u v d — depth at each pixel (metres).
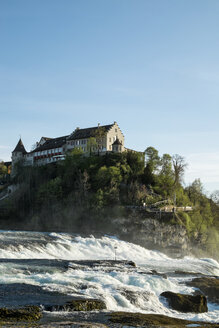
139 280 41.62
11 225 118.94
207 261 81.19
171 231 101.25
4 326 23.48
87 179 125.31
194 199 141.75
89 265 50.78
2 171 197.38
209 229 117.50
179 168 131.50
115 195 115.06
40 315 26.58
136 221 104.88
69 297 31.31
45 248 67.69
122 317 28.09
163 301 37.12
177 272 55.81
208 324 29.89
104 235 99.62
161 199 119.94
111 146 154.62
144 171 132.88
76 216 115.44
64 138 177.25
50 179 143.12
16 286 34.06
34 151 182.38
